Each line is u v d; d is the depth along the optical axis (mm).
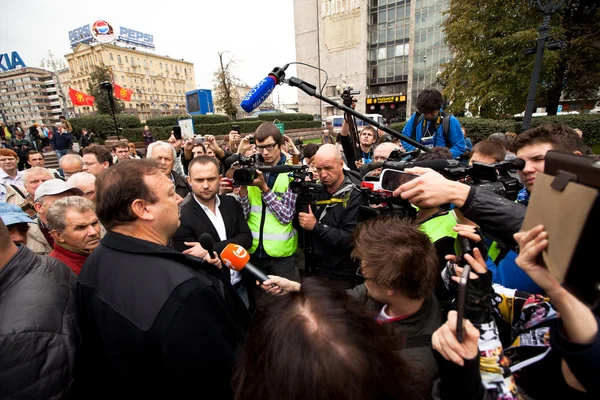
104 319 939
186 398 916
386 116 34875
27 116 75875
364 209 1703
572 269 456
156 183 1079
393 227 1067
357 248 1106
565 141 1298
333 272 2121
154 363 903
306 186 2164
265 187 2221
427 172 934
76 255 1626
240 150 3564
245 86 23703
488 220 837
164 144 3258
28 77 73375
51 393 949
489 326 772
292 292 693
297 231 2494
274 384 555
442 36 28922
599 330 617
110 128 14336
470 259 781
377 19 32656
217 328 970
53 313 1014
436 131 3072
